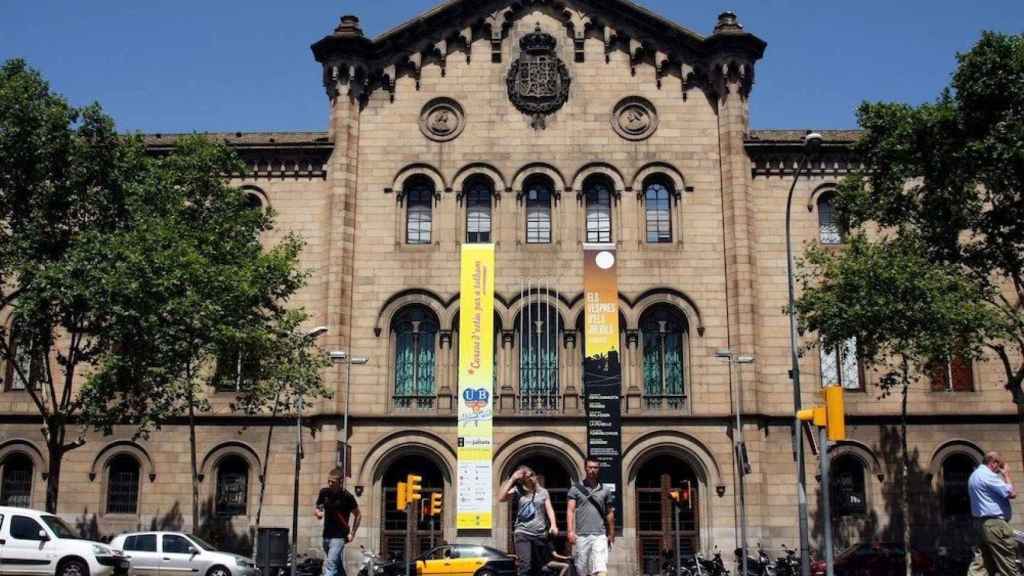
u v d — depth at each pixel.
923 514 41.34
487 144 44.81
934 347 34.53
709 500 41.03
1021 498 41.47
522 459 42.06
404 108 45.25
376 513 41.47
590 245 43.06
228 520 41.94
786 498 41.22
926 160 35.97
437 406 42.44
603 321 42.12
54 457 35.16
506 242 43.81
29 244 34.97
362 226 44.16
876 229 43.88
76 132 35.84
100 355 35.88
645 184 44.62
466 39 45.69
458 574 35.09
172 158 38.53
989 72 33.94
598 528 15.59
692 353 42.59
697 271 43.38
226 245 37.69
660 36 45.44
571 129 44.88
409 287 43.50
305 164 45.09
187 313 34.12
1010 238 35.72
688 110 44.97
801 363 42.47
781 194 44.16
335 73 45.00
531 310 43.34
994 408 42.19
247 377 37.78
